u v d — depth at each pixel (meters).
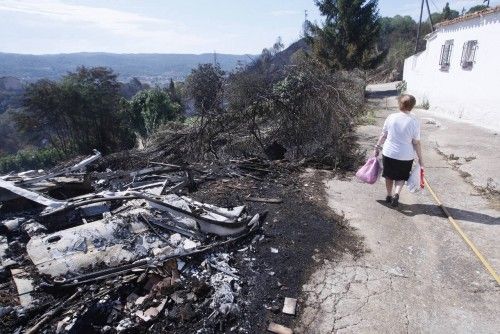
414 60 18.83
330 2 23.89
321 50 24.22
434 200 5.54
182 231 4.23
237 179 6.40
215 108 9.72
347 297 3.34
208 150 9.08
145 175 6.64
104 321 3.02
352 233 4.50
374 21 23.72
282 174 6.66
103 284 3.35
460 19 12.42
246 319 3.07
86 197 4.83
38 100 21.59
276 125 8.79
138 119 23.86
